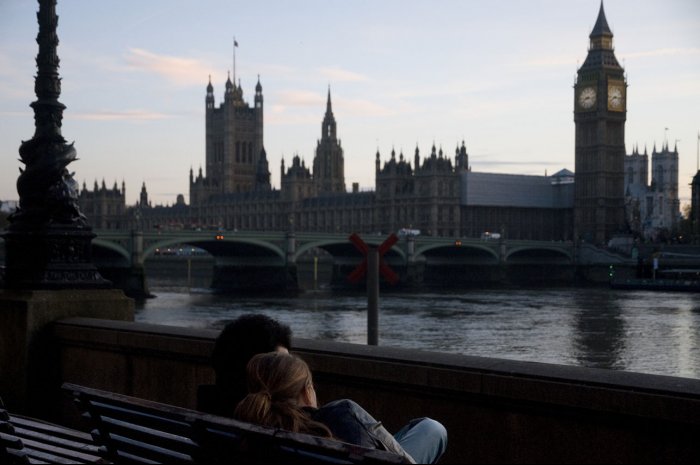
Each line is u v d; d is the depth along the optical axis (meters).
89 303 14.20
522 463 7.61
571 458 7.26
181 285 197.12
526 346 73.50
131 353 12.20
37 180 14.34
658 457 6.72
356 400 9.04
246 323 6.33
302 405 5.58
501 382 7.67
